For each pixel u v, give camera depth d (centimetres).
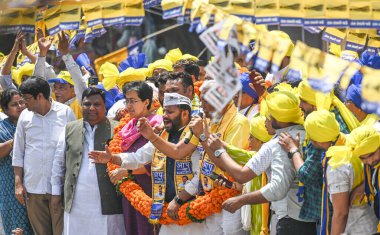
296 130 880
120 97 1316
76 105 1341
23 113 1215
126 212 1106
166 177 1012
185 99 1006
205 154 969
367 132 782
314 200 845
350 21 862
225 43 751
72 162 1141
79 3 927
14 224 1246
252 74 1040
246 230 965
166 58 1372
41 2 943
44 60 1245
